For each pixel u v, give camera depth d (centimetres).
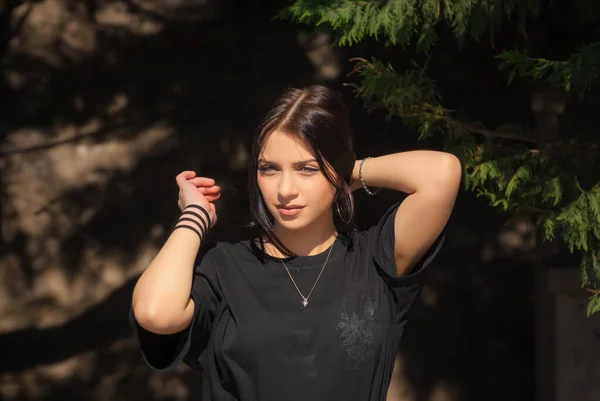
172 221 590
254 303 189
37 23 584
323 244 199
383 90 331
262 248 198
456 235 570
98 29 589
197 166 589
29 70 584
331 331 186
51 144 585
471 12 323
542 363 501
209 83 594
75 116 588
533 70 307
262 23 592
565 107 511
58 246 583
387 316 193
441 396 566
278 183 190
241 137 590
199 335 188
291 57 589
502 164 337
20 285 580
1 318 578
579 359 490
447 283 570
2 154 581
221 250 199
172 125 591
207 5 591
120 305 586
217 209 583
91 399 577
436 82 564
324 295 190
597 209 307
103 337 582
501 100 564
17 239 582
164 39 593
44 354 577
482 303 570
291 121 187
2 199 581
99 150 588
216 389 189
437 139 575
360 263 197
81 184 586
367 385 188
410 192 196
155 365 180
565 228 320
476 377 567
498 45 531
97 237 586
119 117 590
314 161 188
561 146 351
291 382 184
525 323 571
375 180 201
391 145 575
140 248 588
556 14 499
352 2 328
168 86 594
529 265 570
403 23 320
